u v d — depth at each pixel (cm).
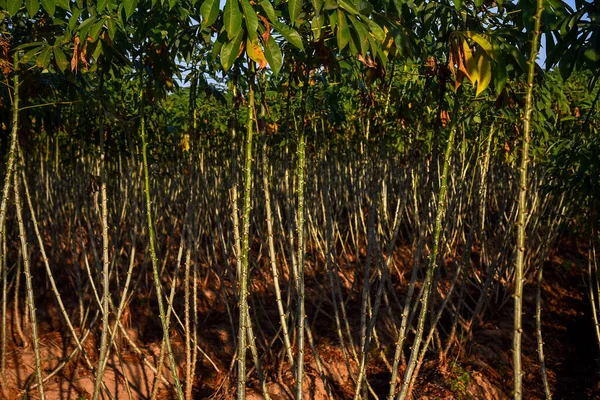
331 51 306
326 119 596
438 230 286
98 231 575
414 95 493
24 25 336
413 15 301
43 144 611
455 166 675
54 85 410
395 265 697
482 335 578
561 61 245
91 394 426
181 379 475
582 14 236
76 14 255
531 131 500
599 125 462
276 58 219
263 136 335
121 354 482
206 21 207
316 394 450
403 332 312
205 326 557
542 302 702
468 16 303
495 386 493
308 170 574
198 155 565
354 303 640
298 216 321
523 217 187
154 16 318
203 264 673
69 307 530
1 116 394
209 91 463
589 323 652
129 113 541
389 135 636
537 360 560
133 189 632
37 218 549
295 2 218
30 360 444
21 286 559
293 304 587
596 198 347
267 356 496
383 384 483
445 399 444
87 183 599
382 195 512
